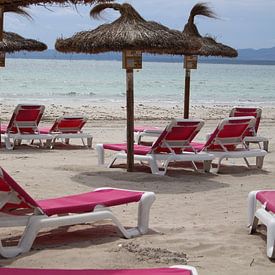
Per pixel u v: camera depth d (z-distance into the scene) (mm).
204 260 5438
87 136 14375
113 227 6574
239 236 6293
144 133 14523
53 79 71312
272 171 10945
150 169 10711
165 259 5375
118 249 5668
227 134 10570
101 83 64438
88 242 5941
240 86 69312
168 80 79188
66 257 5406
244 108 13883
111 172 10203
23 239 5578
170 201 8117
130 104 10078
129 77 9984
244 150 10930
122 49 9391
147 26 9641
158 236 6227
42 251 5602
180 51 10188
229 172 10688
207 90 57062
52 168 10617
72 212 5730
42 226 5562
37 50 13836
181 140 10258
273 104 40031
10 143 13719
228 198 8414
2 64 12672
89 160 11992
